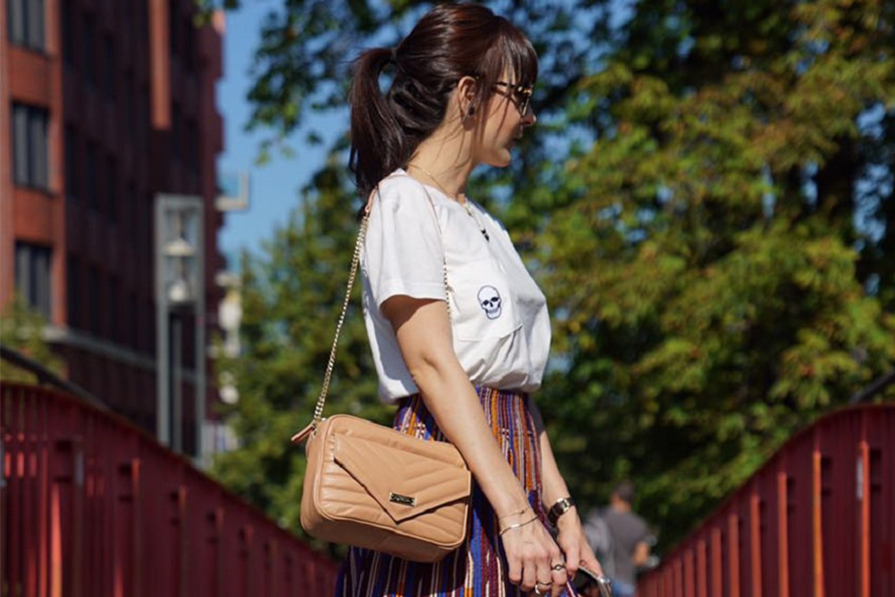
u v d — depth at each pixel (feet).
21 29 139.54
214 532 32.83
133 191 174.60
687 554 40.11
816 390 53.62
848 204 56.65
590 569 11.43
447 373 10.31
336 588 11.10
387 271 10.44
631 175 55.26
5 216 137.49
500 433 10.71
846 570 21.67
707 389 56.59
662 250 54.60
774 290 53.42
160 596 27.86
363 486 10.10
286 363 134.21
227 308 253.65
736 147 53.31
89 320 155.12
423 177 10.96
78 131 150.20
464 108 10.95
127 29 172.14
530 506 10.25
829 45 54.13
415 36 11.07
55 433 21.89
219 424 156.35
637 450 63.52
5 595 19.31
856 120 54.85
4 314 116.78
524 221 60.23
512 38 11.07
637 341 58.65
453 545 10.29
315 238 135.13
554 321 55.77
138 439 25.88
